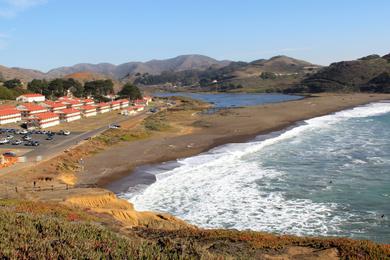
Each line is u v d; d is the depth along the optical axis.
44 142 71.94
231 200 39.72
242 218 34.59
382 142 68.50
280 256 18.31
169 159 60.16
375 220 33.09
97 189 38.53
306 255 18.48
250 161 57.31
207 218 34.78
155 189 44.19
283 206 37.41
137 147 70.75
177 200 40.12
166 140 78.19
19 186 40.91
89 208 29.88
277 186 44.00
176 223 29.55
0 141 69.62
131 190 44.00
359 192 40.69
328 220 33.47
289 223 33.09
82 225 15.98
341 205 37.09
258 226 32.56
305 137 77.50
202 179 48.00
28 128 88.44
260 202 38.81
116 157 62.16
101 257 12.34
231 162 57.09
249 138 78.25
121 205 36.09
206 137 81.06
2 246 11.83
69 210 26.66
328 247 19.56
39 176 47.38
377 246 19.42
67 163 56.03
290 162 55.59
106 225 23.17
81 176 50.75
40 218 16.34
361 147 64.50
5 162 53.09
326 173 48.72
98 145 70.94
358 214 34.62
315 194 40.66
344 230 31.22
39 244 12.36
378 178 45.53
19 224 14.85
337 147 65.31
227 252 18.72
